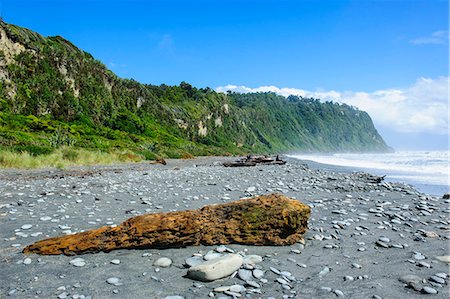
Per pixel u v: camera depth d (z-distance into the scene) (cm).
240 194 1265
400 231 780
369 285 480
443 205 1114
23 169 2105
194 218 663
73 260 551
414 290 466
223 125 13325
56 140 3544
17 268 514
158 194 1233
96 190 1280
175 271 527
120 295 439
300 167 3122
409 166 4178
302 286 478
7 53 5403
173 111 10269
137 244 618
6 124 3975
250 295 446
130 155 3581
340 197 1247
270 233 666
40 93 5466
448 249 648
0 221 787
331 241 698
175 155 5256
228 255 548
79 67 6756
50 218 823
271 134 18600
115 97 7438
